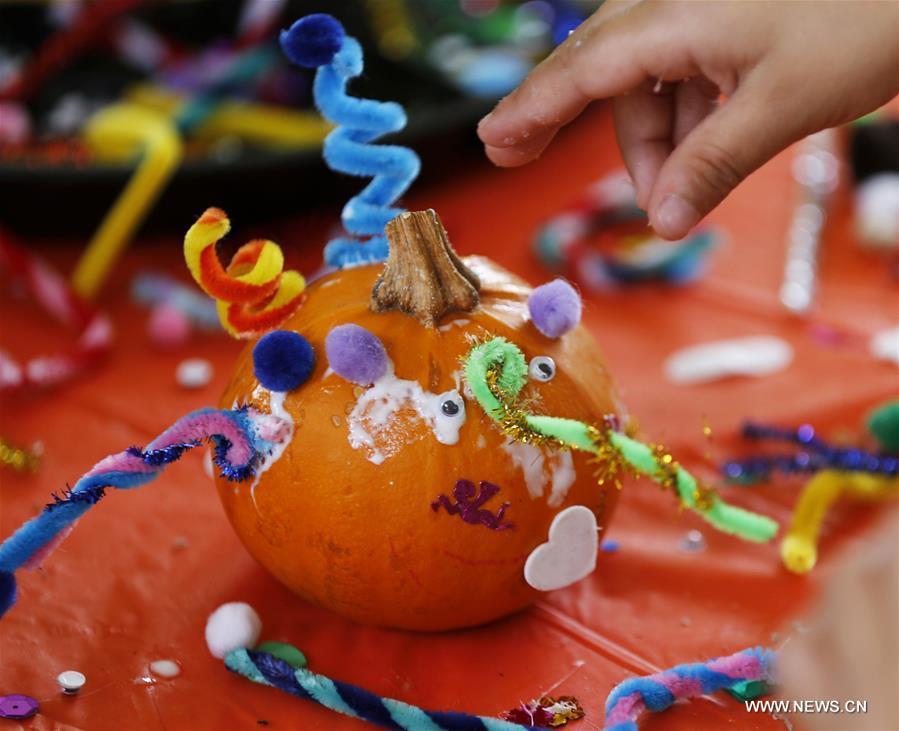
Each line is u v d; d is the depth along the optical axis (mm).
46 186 827
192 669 553
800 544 610
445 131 900
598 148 1075
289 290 562
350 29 1062
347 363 526
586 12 1124
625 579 606
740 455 690
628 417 581
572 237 855
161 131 817
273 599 589
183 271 858
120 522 626
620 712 522
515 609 569
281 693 543
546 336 556
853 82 505
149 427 705
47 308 810
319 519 533
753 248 893
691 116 563
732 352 767
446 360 536
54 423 703
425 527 529
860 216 887
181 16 1075
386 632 573
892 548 349
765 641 575
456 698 548
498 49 1076
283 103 1007
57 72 1021
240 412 544
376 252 577
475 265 580
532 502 536
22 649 556
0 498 642
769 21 503
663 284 845
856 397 726
